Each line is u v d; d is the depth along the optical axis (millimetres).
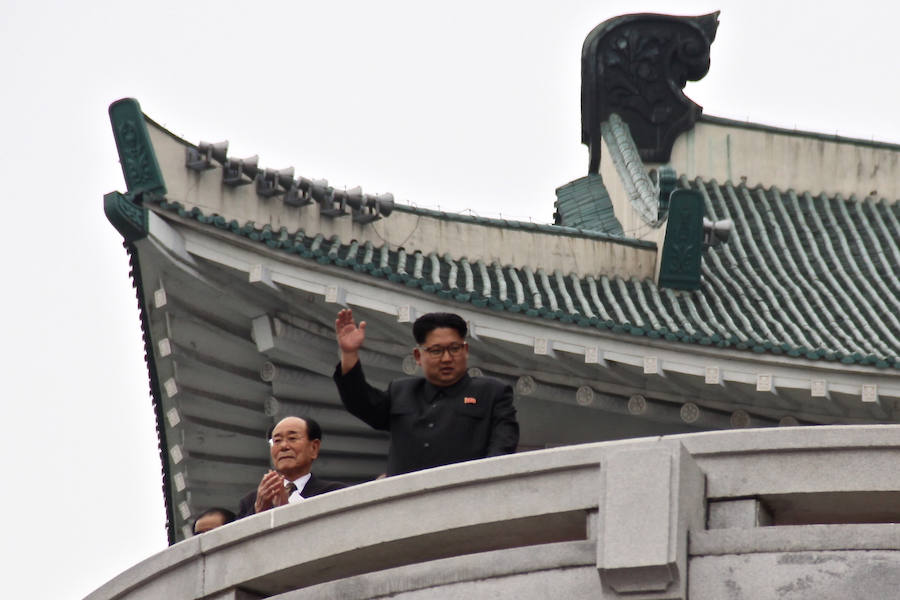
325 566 25656
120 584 27672
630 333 50438
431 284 50094
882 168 69812
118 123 48062
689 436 23875
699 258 55688
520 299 52781
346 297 49719
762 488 23375
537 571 23656
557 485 24078
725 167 69562
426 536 24781
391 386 29312
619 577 22812
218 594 26266
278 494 28719
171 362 53062
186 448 57000
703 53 70625
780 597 22406
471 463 24656
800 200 68562
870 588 22188
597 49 71062
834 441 23297
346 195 51812
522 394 51688
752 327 54344
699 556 22875
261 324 51094
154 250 47969
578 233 56469
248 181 50250
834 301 58062
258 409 55469
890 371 50312
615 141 69562
